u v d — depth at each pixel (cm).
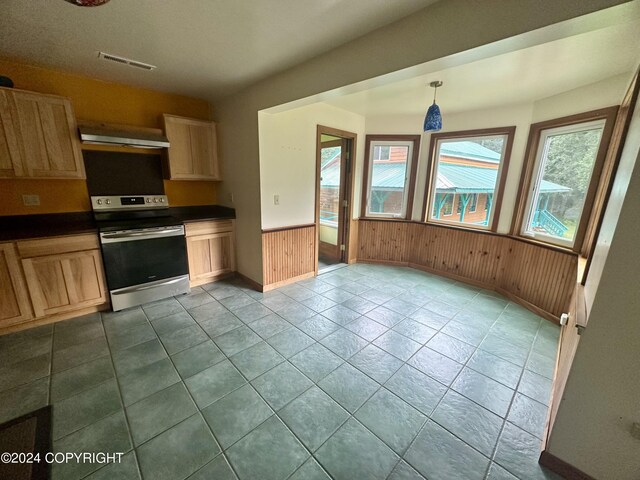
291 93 245
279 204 331
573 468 131
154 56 222
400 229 435
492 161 351
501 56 201
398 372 200
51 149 247
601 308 116
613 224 121
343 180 429
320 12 159
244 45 201
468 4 139
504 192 338
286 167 329
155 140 293
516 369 206
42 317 243
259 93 280
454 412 167
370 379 193
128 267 276
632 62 201
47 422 153
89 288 261
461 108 347
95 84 278
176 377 190
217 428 153
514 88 269
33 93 233
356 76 193
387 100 320
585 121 255
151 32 184
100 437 145
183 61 230
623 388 117
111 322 257
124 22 172
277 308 294
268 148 307
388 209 446
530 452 144
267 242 328
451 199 398
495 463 138
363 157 426
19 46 207
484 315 288
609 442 123
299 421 158
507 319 280
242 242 355
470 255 372
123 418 157
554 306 276
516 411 169
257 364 205
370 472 132
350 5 152
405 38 165
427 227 414
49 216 274
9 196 253
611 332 116
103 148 293
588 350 121
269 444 144
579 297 166
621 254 110
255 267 340
